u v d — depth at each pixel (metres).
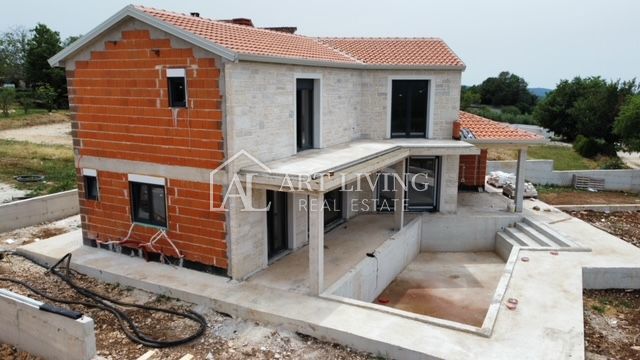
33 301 9.13
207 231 11.83
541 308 10.62
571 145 44.12
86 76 12.83
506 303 10.80
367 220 17.44
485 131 18.44
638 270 13.05
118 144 12.76
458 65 17.28
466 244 18.02
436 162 18.14
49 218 17.80
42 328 8.97
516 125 59.75
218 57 10.62
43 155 26.91
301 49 14.70
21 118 43.16
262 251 12.45
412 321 9.80
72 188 20.34
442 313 13.03
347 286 12.02
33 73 56.03
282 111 12.66
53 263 13.34
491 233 17.97
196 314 10.59
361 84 17.56
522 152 17.88
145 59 11.69
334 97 15.63
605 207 20.84
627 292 13.11
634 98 32.72
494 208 19.11
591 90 44.12
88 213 13.94
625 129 31.77
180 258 12.48
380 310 10.22
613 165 32.78
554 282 12.05
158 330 10.05
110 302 11.18
